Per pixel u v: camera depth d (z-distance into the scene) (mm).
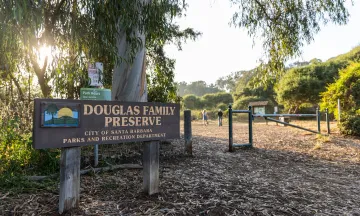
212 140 7188
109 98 3439
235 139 7469
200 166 3893
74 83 4023
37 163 3391
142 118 2465
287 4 6207
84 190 2623
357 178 3490
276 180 3271
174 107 2732
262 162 4387
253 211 2227
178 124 2762
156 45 7309
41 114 1863
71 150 2064
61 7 3133
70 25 3117
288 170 3867
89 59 3547
